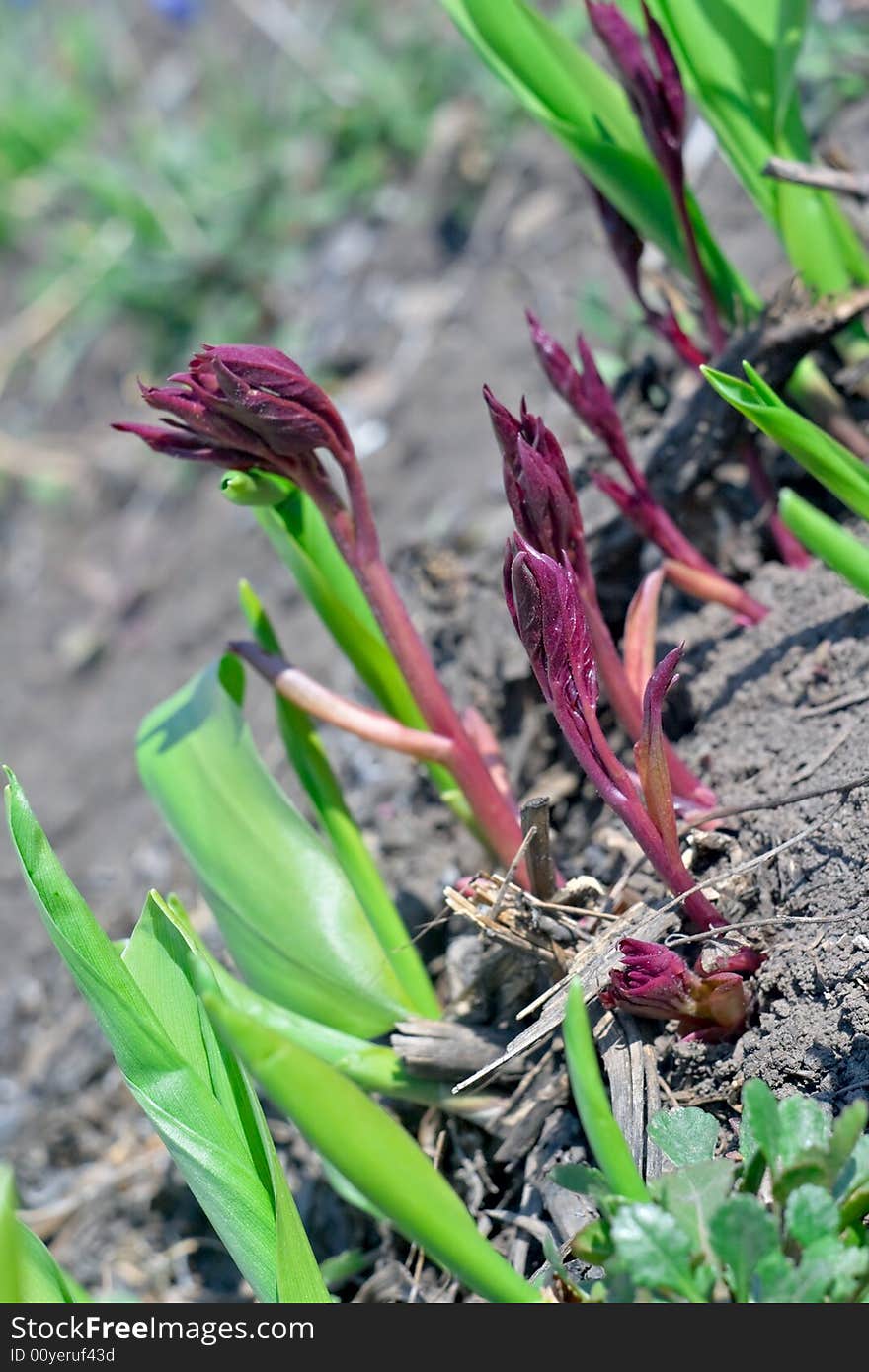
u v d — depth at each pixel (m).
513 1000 1.08
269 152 2.04
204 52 2.28
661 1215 0.94
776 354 1.12
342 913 1.08
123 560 1.87
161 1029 1.00
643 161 1.12
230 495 1.06
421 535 1.34
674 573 1.12
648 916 1.04
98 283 2.13
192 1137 1.00
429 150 1.85
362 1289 1.10
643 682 1.08
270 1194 1.01
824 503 1.16
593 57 1.61
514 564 0.99
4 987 1.45
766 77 1.13
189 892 1.34
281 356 1.03
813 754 1.08
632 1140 1.03
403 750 1.08
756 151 1.13
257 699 1.46
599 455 1.18
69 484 2.03
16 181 2.34
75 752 1.67
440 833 1.21
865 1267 0.93
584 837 1.16
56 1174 1.27
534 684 1.19
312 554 1.08
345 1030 1.08
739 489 1.18
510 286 1.62
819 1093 1.01
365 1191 0.96
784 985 1.03
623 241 1.14
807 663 1.11
